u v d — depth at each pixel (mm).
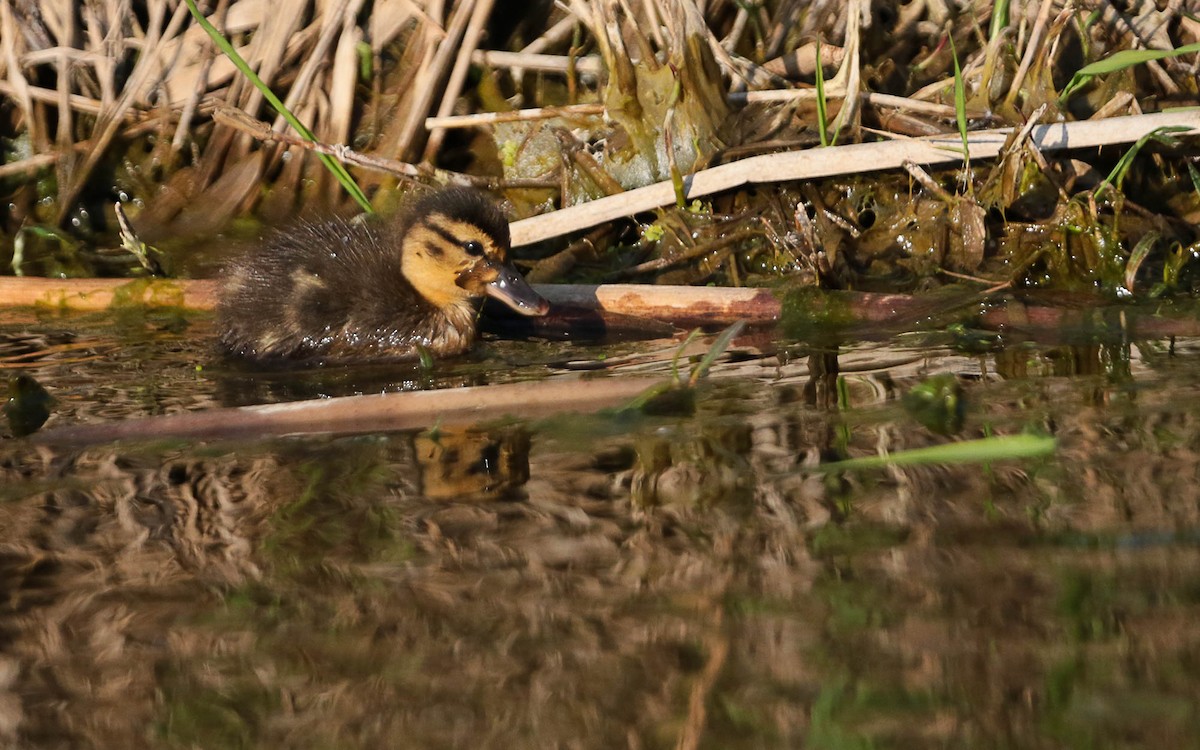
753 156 12914
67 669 6152
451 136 14242
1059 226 11859
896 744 5223
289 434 9086
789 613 6312
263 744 5504
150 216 14289
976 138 12531
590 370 10367
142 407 9750
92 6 15055
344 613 6543
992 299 11375
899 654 5902
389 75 14516
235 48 14734
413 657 6125
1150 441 8195
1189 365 9711
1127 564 6578
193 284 12461
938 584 6508
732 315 11406
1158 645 5832
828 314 11219
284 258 11898
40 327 12008
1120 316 10867
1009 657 5812
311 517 7656
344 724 5629
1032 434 8219
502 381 10195
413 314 11352
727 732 5387
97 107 14742
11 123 15000
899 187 12742
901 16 14344
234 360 11141
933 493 7641
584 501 7730
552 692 5777
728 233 12695
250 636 6395
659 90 13234
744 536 7180
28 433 9188
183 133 14484
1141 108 13352
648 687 5766
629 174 13250
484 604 6562
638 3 13844
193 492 8078
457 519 7555
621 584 6699
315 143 13039
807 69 13938
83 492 8125
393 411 9266
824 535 7137
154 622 6543
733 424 8883
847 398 9312
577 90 14133
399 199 13945
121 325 12086
